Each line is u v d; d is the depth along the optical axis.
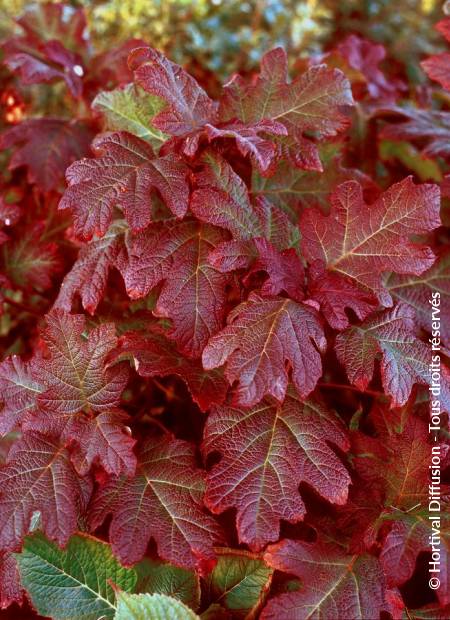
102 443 1.28
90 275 1.39
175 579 1.32
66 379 1.31
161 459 1.32
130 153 1.32
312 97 1.38
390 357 1.28
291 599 1.23
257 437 1.29
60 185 1.68
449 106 2.28
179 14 2.54
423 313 1.40
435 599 1.39
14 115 1.96
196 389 1.29
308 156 1.38
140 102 1.42
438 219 1.28
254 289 1.33
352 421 1.40
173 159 1.34
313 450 1.29
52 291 1.60
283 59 1.38
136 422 1.42
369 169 1.72
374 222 1.31
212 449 1.29
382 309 1.32
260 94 1.39
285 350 1.25
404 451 1.30
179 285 1.32
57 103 2.27
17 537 1.25
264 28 2.69
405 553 1.24
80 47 1.82
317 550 1.28
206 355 1.24
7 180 1.99
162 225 1.36
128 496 1.29
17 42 1.80
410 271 1.30
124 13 2.47
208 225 1.36
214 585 1.34
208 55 2.48
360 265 1.32
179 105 1.33
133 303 1.48
